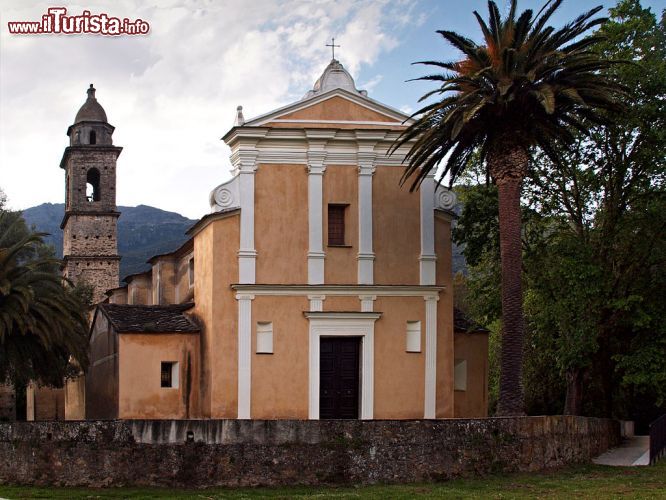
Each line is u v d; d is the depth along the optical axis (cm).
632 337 3822
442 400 3447
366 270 3422
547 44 2872
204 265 3453
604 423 3353
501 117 2905
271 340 3347
